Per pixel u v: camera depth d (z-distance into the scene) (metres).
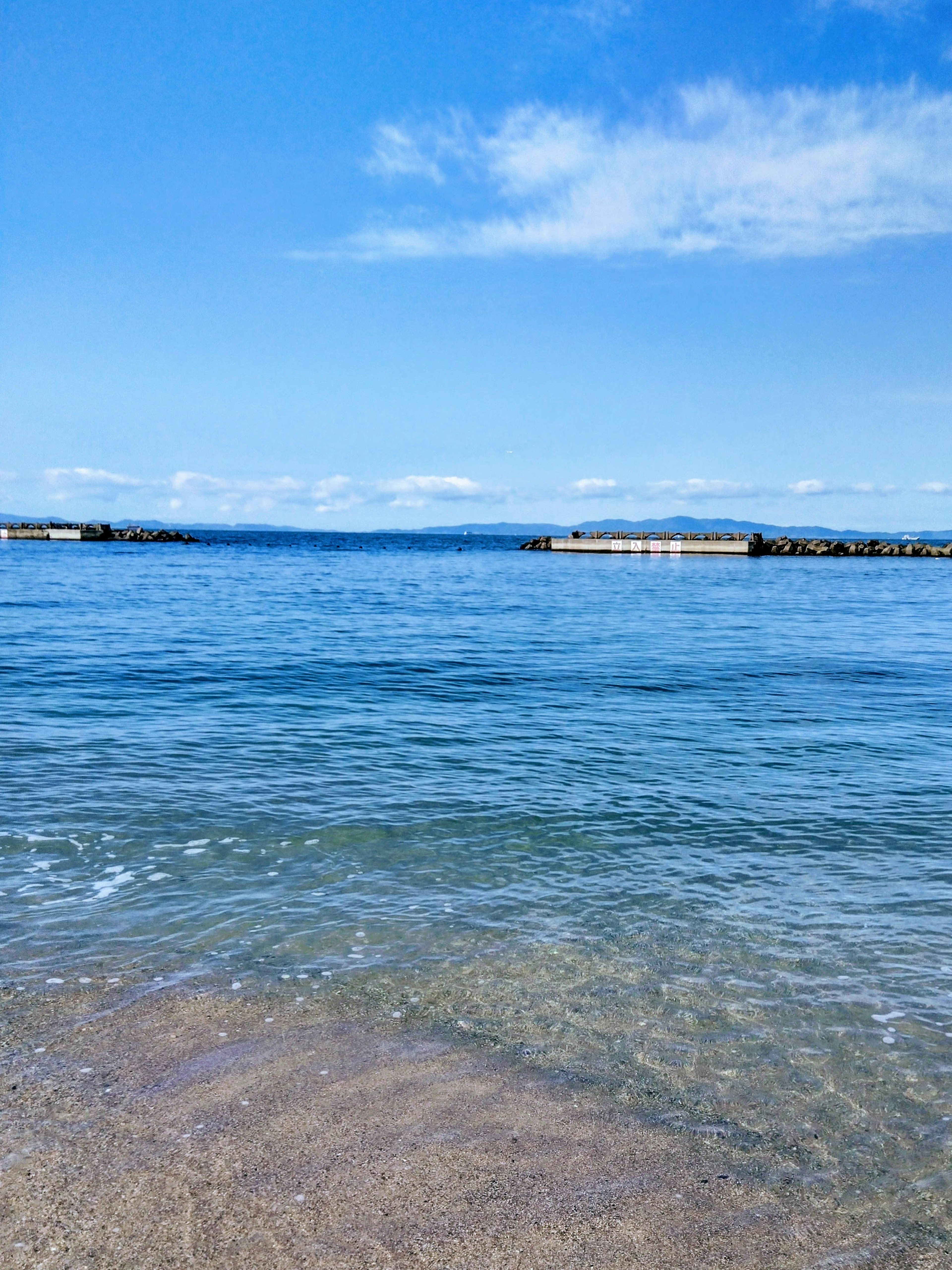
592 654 24.58
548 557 113.12
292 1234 3.73
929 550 127.00
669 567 89.25
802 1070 5.17
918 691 19.03
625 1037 5.48
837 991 6.14
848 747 13.73
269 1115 4.55
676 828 9.71
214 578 62.88
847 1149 4.48
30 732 13.58
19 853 8.47
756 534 122.00
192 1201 3.91
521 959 6.53
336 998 5.87
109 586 50.88
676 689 19.08
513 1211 3.92
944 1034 5.61
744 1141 4.52
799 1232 3.88
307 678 19.61
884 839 9.46
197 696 17.12
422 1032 5.47
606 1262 3.65
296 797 10.59
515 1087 4.91
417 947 6.70
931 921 7.37
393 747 13.29
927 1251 3.81
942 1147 4.52
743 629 32.06
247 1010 5.67
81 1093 4.71
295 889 7.79
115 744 12.96
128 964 6.29
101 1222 3.76
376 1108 4.65
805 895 7.90
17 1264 3.51
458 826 9.65
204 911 7.27
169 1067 4.98
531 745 13.62
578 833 9.51
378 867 8.39
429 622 33.09
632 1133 4.54
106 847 8.72
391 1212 3.88
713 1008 5.87
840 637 29.73
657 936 6.99
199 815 9.79
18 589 46.69
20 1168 4.09
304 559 107.50
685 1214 3.96
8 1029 5.34
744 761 12.78
